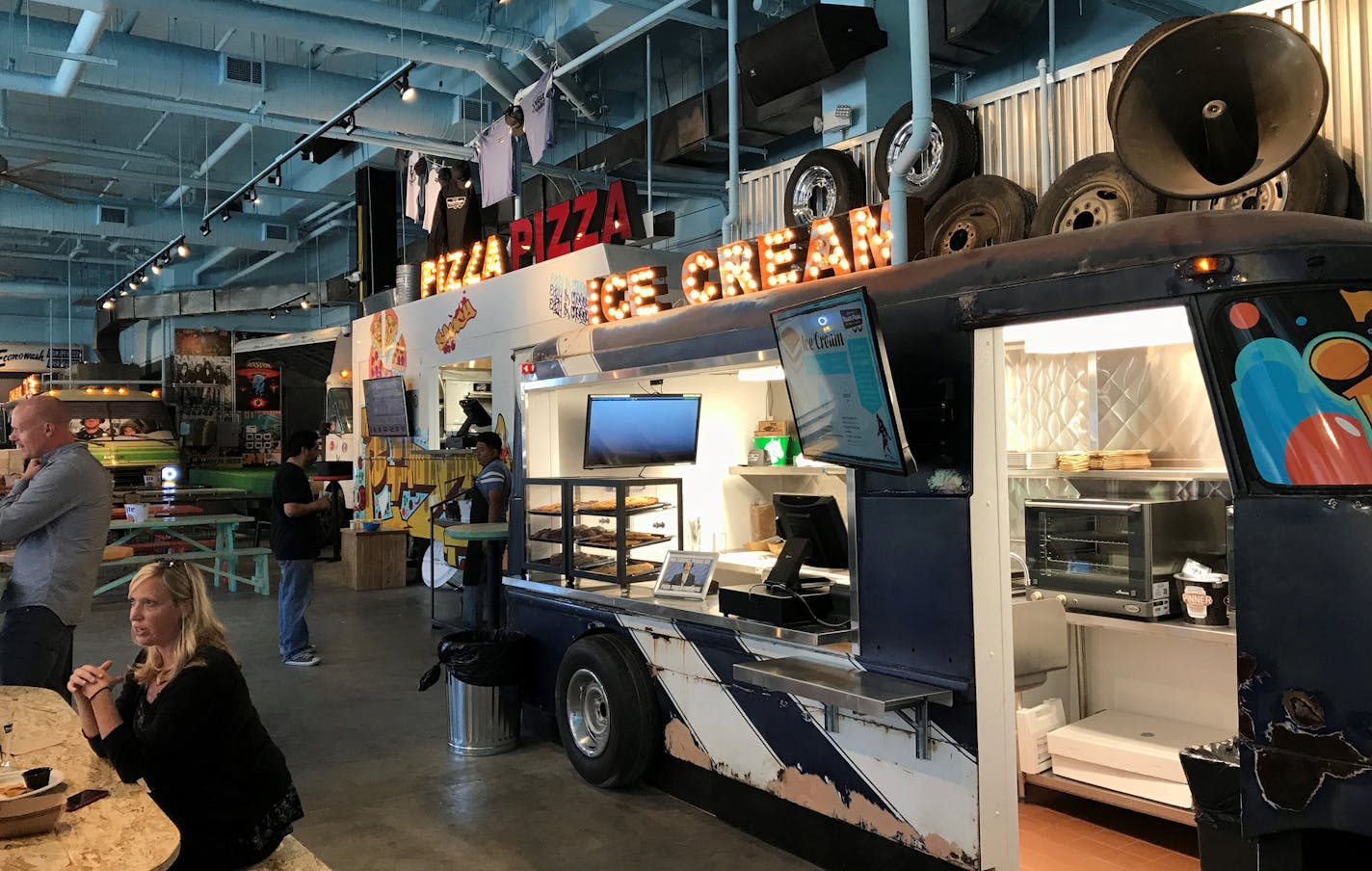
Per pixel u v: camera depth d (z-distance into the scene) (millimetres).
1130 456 4297
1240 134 3256
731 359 3938
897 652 3271
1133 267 2750
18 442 3941
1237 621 2510
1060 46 7852
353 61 11672
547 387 5008
